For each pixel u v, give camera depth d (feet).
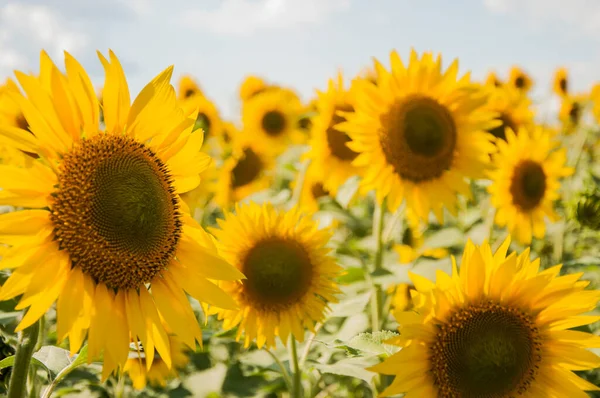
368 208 5.73
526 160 4.41
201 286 2.53
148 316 2.46
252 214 3.40
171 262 2.53
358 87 3.84
